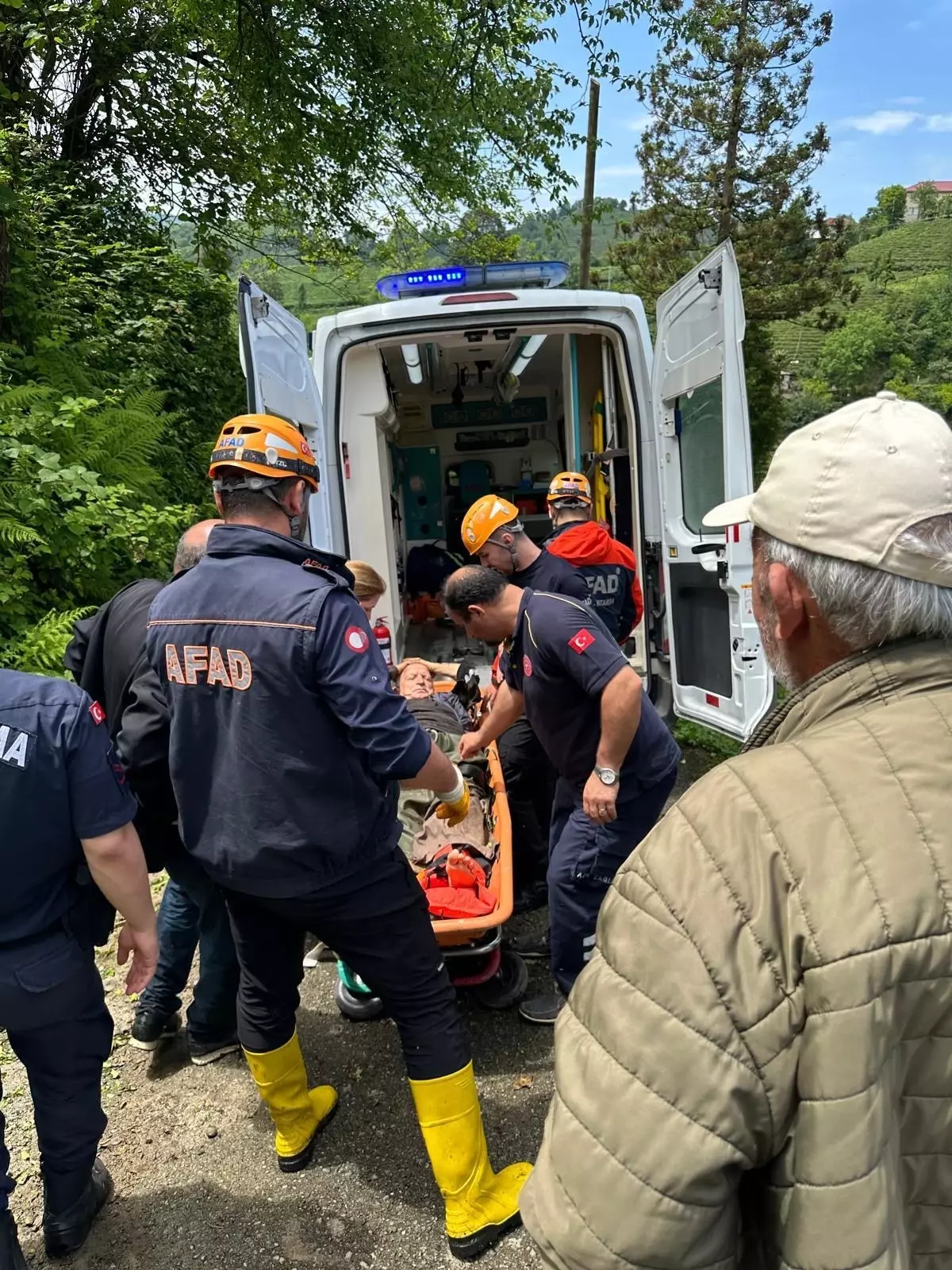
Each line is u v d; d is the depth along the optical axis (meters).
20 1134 2.58
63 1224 2.16
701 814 0.89
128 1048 2.96
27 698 1.80
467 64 9.95
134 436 6.36
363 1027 3.02
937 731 0.86
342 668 1.87
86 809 1.86
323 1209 2.31
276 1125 2.41
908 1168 0.82
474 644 7.07
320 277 13.53
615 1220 0.82
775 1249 0.85
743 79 22.11
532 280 5.26
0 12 8.51
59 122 10.25
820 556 0.92
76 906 1.97
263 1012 2.30
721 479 4.09
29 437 5.72
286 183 11.23
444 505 8.90
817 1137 0.77
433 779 2.05
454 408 8.59
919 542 0.87
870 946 0.77
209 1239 2.23
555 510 4.51
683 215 23.03
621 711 2.47
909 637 0.92
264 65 9.84
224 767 1.95
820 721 0.94
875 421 0.92
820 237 22.62
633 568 4.50
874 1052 0.76
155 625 2.01
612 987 0.88
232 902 2.20
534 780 3.78
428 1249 2.19
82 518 5.21
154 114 10.70
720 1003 0.80
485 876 2.99
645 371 4.67
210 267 11.19
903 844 0.80
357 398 4.89
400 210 12.26
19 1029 1.98
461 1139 2.15
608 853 2.69
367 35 10.05
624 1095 0.83
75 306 7.72
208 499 7.78
